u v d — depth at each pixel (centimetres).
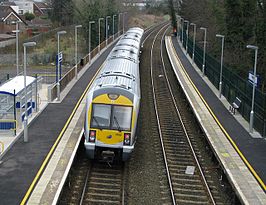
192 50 13200
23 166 4388
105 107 4703
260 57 8438
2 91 5531
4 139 5284
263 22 8350
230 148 5222
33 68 14738
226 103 7669
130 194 4119
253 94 5828
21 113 5794
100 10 17650
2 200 3631
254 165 4697
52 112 6531
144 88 9350
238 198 3947
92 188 4216
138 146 5534
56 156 4669
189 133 6281
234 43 10356
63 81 8175
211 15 14475
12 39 18738
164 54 14712
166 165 4772
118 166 4850
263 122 5759
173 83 10125
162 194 4147
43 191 3806
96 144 4659
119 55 7506
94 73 9950
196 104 7462
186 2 19350
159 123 6644
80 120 6125
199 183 4469
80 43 18375
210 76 9744
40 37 18975
